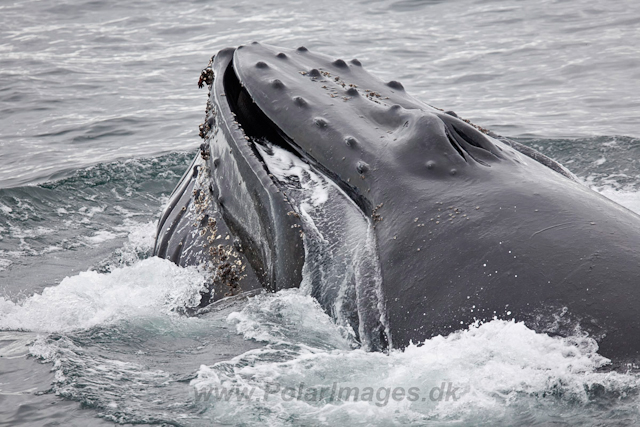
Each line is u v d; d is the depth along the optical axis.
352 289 21.48
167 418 17.83
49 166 51.84
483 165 22.94
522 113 61.62
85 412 18.33
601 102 63.56
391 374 18.39
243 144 25.50
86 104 70.12
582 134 52.97
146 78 79.88
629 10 101.12
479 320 18.53
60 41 98.56
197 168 29.58
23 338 23.62
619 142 46.12
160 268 27.23
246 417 17.62
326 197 24.12
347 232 22.91
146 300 26.11
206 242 26.34
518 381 17.19
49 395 19.23
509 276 18.77
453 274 19.56
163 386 19.41
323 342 21.14
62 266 34.00
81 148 56.91
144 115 65.75
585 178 41.84
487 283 18.92
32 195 42.03
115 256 35.25
